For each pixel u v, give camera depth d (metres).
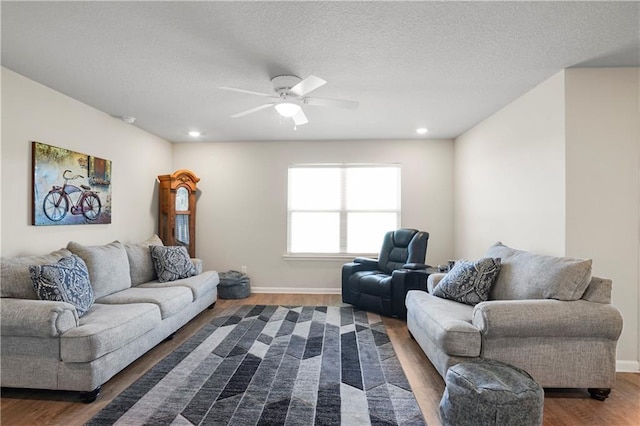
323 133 4.81
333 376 2.55
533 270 2.54
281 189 5.31
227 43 2.25
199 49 2.33
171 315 3.18
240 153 5.32
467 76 2.80
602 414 2.08
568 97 2.67
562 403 2.20
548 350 2.21
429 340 2.65
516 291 2.61
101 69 2.66
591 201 2.67
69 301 2.44
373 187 5.27
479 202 4.22
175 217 4.85
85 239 3.51
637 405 2.18
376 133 4.80
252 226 5.32
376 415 2.06
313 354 2.95
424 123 4.26
